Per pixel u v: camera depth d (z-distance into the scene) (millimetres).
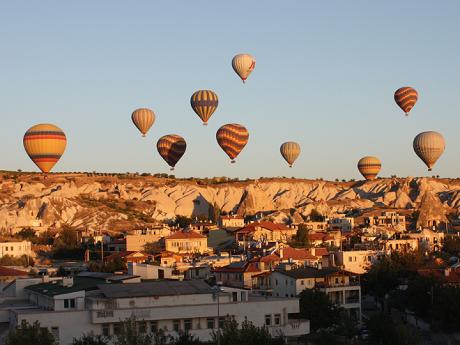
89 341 117062
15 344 111688
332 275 170875
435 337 160500
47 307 130250
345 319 153375
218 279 191250
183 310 128375
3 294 148000
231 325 119500
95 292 131875
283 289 172625
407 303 175875
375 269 197125
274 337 131500
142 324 126062
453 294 161250
